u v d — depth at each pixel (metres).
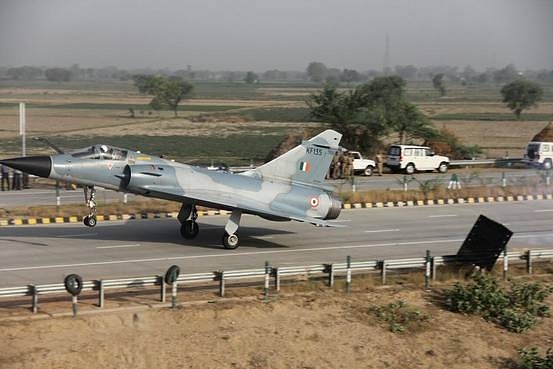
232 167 54.84
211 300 21.72
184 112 151.50
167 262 26.97
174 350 18.95
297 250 29.98
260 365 18.89
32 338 18.47
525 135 103.69
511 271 27.14
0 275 24.47
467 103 197.88
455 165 62.03
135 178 28.38
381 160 56.62
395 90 84.38
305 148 31.06
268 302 21.78
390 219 37.97
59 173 28.20
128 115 137.62
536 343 21.67
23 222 34.16
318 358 19.59
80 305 20.72
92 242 30.17
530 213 40.94
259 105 181.38
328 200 31.05
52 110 149.00
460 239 33.28
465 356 20.56
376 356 20.05
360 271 26.56
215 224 34.94
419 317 22.06
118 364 18.20
